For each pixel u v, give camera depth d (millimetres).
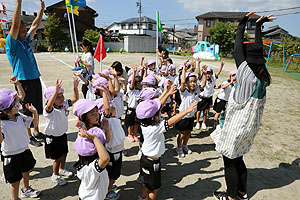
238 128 2777
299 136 5445
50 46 35469
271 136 5410
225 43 32375
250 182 3631
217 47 27781
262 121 6441
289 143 5051
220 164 4156
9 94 2809
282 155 4508
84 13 40062
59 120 3195
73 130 5348
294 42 26406
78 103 2586
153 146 2824
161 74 6664
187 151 4559
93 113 2588
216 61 25141
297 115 7090
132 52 39812
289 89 11117
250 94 2697
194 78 4219
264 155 4488
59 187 3355
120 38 45938
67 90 9016
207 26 42312
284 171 3961
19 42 4059
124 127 5781
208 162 4215
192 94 4301
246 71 2672
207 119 6551
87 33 37062
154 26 53062
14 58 4070
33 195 3107
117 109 4211
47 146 3242
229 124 2844
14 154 2803
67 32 37844
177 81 5977
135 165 4051
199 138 5270
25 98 4227
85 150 2320
